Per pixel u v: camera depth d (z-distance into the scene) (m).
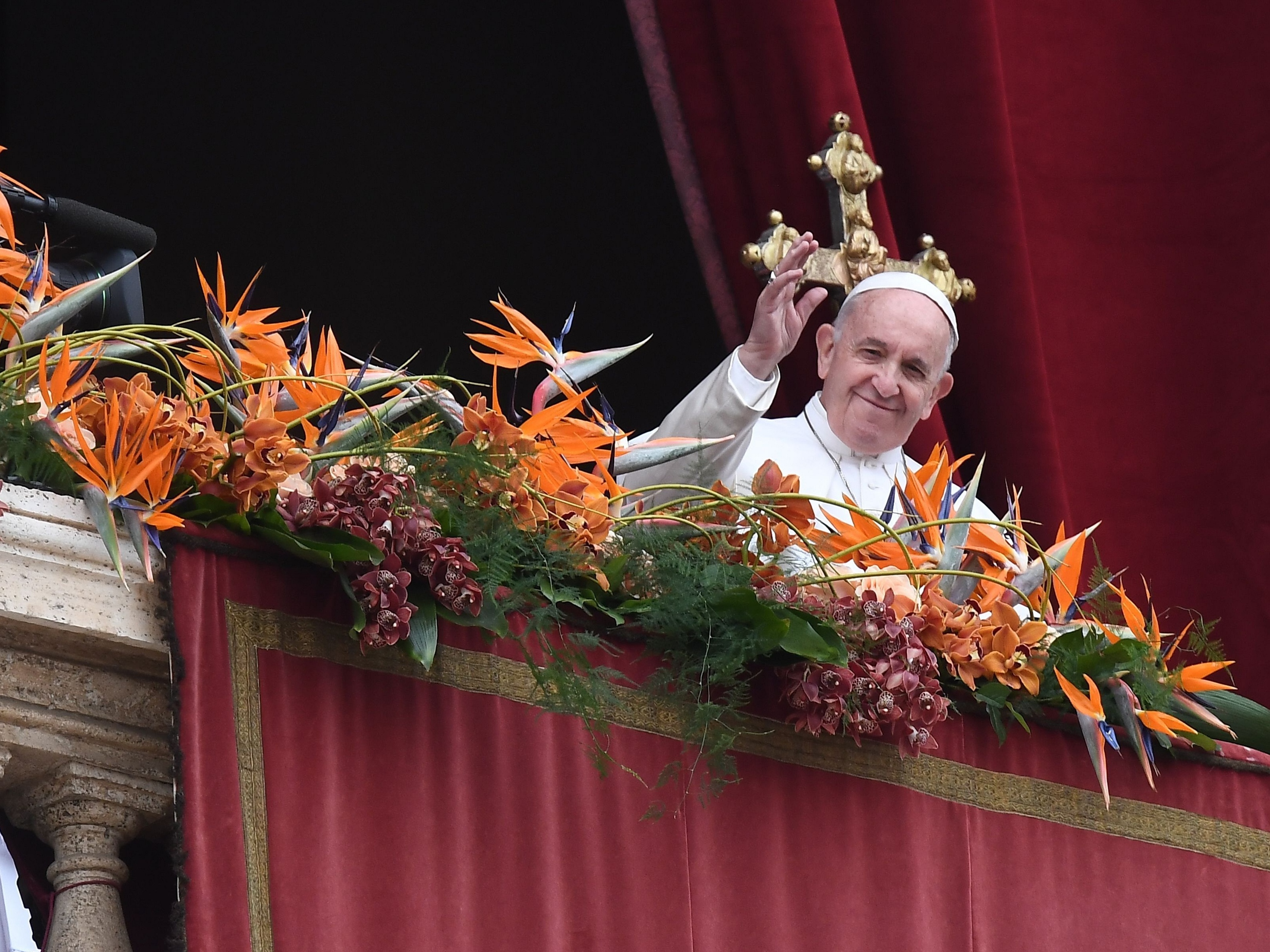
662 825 10.71
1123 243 21.22
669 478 13.66
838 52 18.92
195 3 25.48
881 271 17.95
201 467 9.41
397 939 9.59
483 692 10.20
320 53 25.67
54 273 10.78
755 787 11.20
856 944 11.30
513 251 25.59
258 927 9.16
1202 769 13.31
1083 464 20.56
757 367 13.87
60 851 9.83
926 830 11.82
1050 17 21.58
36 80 25.03
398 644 9.68
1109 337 20.97
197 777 9.11
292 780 9.44
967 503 12.21
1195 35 21.64
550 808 10.28
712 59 19.22
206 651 9.30
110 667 9.80
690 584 10.77
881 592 11.88
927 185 20.00
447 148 25.72
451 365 25.08
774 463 11.66
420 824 9.80
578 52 25.91
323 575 9.76
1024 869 12.25
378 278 25.34
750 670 11.27
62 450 9.22
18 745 9.60
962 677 11.90
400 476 9.91
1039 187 21.19
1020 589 12.69
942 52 20.09
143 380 9.65
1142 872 12.77
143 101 25.25
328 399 10.48
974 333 19.66
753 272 18.17
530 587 10.30
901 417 15.74
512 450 10.37
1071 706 12.62
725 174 19.09
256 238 25.25
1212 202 21.31
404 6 25.86
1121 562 20.41
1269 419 20.55
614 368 25.36
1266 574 20.23
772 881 11.09
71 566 9.37
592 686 10.27
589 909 10.31
